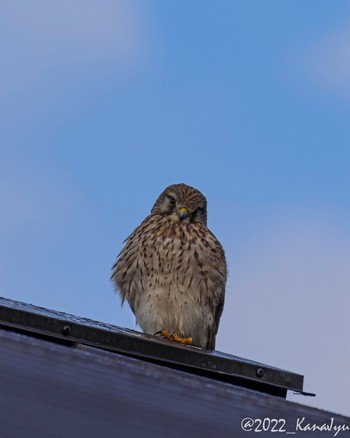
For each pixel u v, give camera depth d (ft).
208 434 21.29
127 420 20.58
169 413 21.18
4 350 20.85
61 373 20.92
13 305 25.29
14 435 18.98
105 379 21.25
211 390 22.17
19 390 20.03
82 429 19.84
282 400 22.65
